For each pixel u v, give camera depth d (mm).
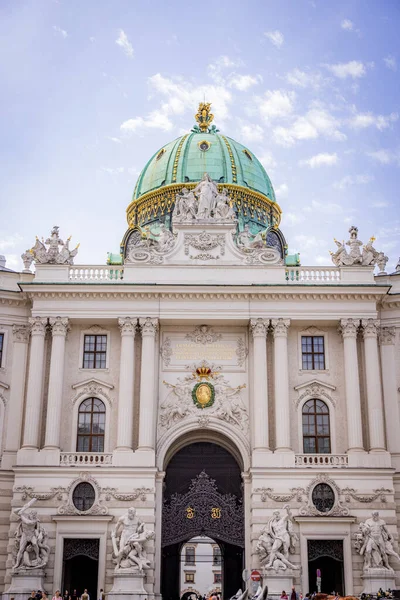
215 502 50406
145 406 50188
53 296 52125
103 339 53375
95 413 51750
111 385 51906
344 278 53000
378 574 45719
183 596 83312
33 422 49844
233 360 53031
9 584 46344
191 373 52625
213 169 65250
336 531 47562
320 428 51688
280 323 52062
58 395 50531
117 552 46062
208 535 50000
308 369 52750
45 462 48844
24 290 51781
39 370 51000
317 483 48500
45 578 46438
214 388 52281
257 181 66938
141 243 55250
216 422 51562
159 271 53062
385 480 48750
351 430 50156
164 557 57656
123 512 47875
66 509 47656
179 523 49906
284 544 46156
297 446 50844
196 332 53500
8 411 51500
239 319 52156
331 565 50875
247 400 52156
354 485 48594
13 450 50531
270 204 67125
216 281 52844
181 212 54750
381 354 52938
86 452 49438
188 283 52406
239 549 58125
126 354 51344
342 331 52344
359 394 50969
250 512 49250
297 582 46250
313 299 52438
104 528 47469
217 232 54219
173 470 55312
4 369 52344
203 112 72000
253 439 50469
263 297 52375
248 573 48219
